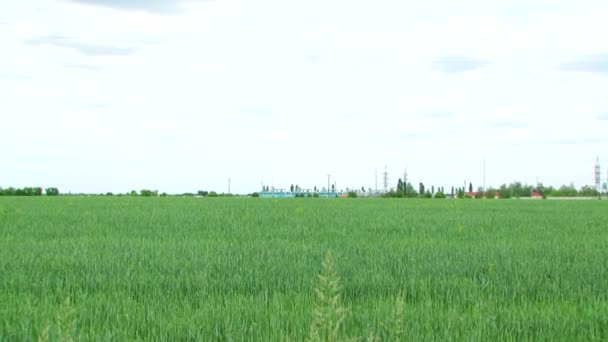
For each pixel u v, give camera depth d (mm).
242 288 9047
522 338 6395
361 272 10273
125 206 39719
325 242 15828
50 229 20359
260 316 6922
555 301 8352
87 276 9836
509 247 14859
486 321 6836
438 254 13117
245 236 18125
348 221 25031
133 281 9508
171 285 9164
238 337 6117
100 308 7496
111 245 14977
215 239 17078
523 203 56781
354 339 3684
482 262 11930
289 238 17500
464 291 8773
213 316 6957
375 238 17500
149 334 6246
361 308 7570
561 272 10656
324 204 47406
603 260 12438
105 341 5961
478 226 22766
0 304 7828
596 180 130125
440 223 24172
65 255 12891
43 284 9203
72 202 47688
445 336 6156
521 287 9148
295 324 6512
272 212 32250
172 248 14219
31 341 6004
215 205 43031
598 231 20953
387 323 6281
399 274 10375
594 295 8578
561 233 19953
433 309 7648
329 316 3562
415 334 6184
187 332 6316
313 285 9031
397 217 28172
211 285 9156
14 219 25188
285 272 10195
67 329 3887
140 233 19109
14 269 10883
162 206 40281
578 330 6676
